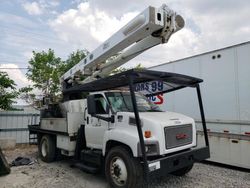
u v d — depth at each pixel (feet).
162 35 16.21
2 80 42.52
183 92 26.30
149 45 18.13
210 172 21.22
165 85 22.11
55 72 68.23
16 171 22.68
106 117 18.39
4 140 36.04
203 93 24.26
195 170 21.89
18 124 42.01
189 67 25.80
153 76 16.81
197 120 24.73
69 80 28.40
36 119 43.32
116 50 19.80
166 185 17.95
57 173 21.85
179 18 16.12
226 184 18.02
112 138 16.90
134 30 16.61
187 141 17.28
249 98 20.81
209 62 23.90
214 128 23.27
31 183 18.99
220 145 22.67
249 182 18.43
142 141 14.55
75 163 21.11
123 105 19.04
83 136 21.62
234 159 21.62
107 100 18.84
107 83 18.72
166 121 16.16
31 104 66.39
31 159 28.02
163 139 15.55
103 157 18.56
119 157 16.30
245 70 21.15
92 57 22.81
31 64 69.82
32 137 36.83
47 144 26.43
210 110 23.57
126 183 15.48
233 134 21.80
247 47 21.08
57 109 27.50
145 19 15.56
